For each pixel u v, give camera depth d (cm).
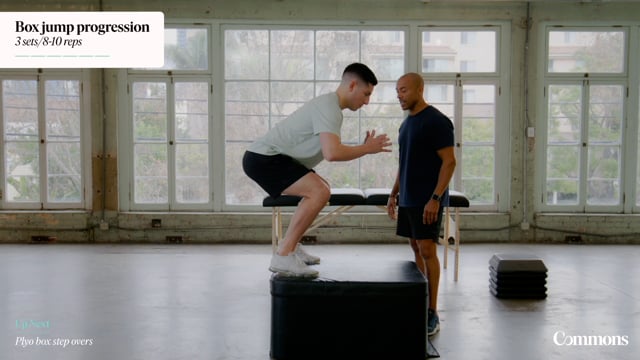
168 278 524
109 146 740
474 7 734
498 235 739
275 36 744
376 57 746
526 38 735
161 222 736
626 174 749
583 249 689
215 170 749
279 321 308
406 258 627
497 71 744
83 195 753
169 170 750
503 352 325
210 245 717
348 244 724
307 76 748
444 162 344
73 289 480
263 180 316
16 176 754
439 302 439
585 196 752
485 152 752
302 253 353
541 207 752
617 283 506
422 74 746
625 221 734
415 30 741
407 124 362
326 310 305
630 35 741
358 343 305
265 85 748
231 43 744
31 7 734
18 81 746
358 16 735
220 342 343
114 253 658
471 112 750
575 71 747
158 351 327
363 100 313
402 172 366
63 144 751
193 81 745
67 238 739
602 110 750
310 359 305
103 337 353
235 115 750
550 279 522
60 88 746
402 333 305
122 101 744
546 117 749
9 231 736
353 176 752
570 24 739
